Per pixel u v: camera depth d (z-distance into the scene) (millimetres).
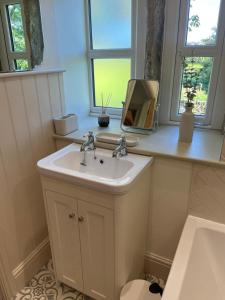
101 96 2074
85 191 1192
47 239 1797
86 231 1293
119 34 1820
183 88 1678
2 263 1445
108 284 1363
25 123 1428
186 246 1203
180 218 1479
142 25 1661
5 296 1533
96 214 1216
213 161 1225
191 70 1611
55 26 1616
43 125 1561
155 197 1501
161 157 1359
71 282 1520
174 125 1772
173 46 1598
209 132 1635
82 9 1839
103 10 1819
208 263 1300
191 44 1585
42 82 1496
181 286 1008
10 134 1349
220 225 1351
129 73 1868
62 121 1593
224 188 1281
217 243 1319
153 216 1562
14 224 1488
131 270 1458
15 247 1527
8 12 1281
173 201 1452
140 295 1272
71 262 1454
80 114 2020
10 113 1323
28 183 1534
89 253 1347
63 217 1349
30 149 1495
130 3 1697
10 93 1301
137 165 1267
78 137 1589
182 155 1292
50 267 1777
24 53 1412
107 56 1905
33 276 1698
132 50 1781
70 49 1785
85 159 1479
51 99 1588
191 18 1524
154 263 1678
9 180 1397
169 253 1614
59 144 1682
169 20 1550
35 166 1556
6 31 1286
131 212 1261
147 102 1665
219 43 1497
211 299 1223
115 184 1080
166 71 1668
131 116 1710
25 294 1579
